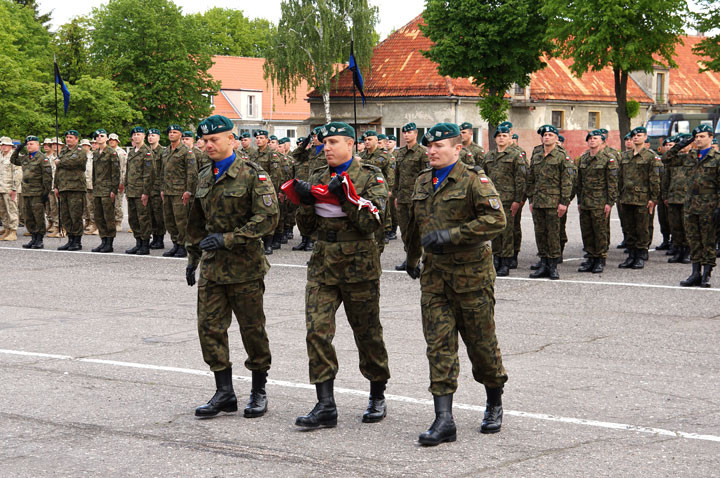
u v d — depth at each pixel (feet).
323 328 20.72
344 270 20.77
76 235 60.08
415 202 20.51
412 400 22.93
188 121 225.15
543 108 194.49
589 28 140.26
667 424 20.75
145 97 215.92
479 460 18.30
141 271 49.16
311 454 18.75
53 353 28.50
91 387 24.32
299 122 270.67
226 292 21.53
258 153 61.21
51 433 20.27
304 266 50.96
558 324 33.37
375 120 188.03
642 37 140.15
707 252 41.83
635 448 19.01
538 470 17.66
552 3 142.72
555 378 25.22
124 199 111.86
